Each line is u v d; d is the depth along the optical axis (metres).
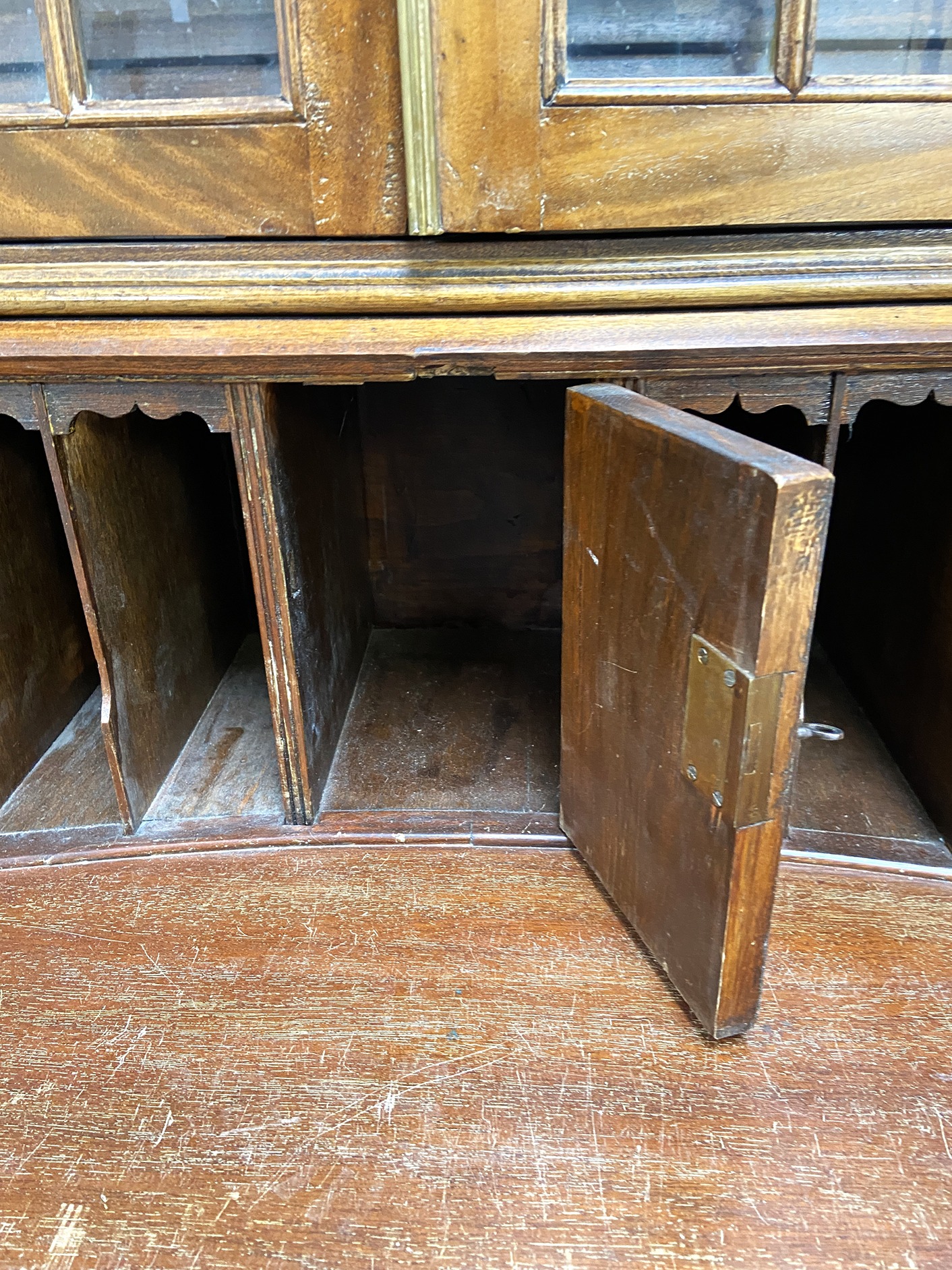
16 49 0.68
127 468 0.90
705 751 0.61
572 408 0.71
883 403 1.00
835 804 0.93
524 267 0.71
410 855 0.88
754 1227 0.56
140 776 0.94
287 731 0.88
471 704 1.14
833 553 1.18
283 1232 0.56
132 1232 0.56
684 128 0.67
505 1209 0.57
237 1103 0.64
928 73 0.67
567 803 0.88
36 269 0.73
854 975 0.74
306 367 0.72
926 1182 0.58
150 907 0.83
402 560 1.29
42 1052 0.68
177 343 0.72
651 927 0.75
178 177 0.70
